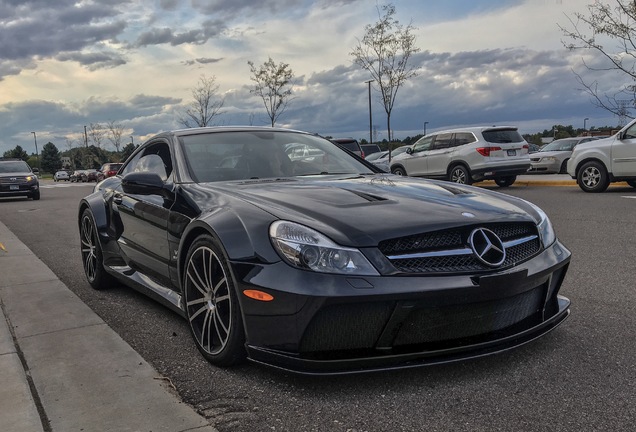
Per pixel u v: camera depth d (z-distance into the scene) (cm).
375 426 228
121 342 336
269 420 236
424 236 258
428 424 228
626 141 1151
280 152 411
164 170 399
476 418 232
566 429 222
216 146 398
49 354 319
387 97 2192
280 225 264
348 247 248
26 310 414
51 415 244
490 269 260
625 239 645
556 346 311
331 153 438
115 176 505
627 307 382
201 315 312
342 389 263
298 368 248
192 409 247
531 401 246
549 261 292
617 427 222
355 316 244
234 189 327
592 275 478
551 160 1788
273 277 252
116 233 446
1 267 587
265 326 256
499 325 272
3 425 236
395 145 3766
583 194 1188
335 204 286
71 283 516
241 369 290
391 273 245
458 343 262
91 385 274
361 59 2192
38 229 964
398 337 250
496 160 1393
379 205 285
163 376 283
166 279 367
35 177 1844
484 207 295
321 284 242
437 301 246
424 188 332
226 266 277
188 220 323
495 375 274
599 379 267
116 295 466
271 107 2456
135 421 237
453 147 1452
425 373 278
